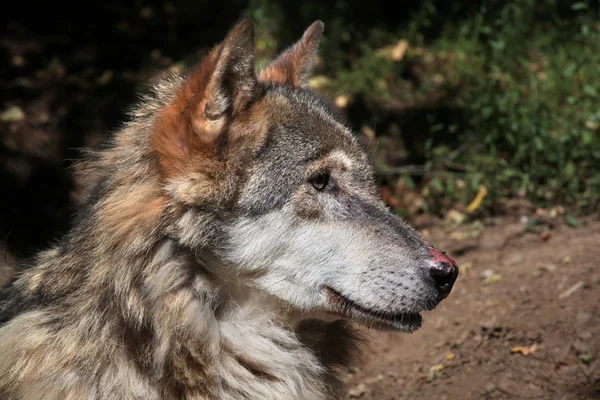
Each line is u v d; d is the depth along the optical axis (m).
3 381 4.52
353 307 4.73
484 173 8.98
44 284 4.71
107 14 13.20
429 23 11.63
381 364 6.88
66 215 9.16
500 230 8.33
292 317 4.83
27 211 9.22
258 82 4.61
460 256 8.05
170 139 4.43
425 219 8.88
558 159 8.59
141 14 13.27
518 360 6.20
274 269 4.65
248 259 4.56
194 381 4.48
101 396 4.40
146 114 4.91
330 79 11.07
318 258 4.67
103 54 12.18
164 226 4.41
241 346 4.65
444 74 10.57
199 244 4.45
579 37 10.22
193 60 11.77
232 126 4.46
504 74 10.15
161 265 4.43
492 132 9.07
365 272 4.68
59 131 10.33
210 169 4.42
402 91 10.52
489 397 5.96
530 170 8.72
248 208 4.53
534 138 8.80
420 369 6.62
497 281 7.37
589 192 8.40
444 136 9.70
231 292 4.68
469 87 10.11
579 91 9.36
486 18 10.77
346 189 4.83
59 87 11.30
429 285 4.69
